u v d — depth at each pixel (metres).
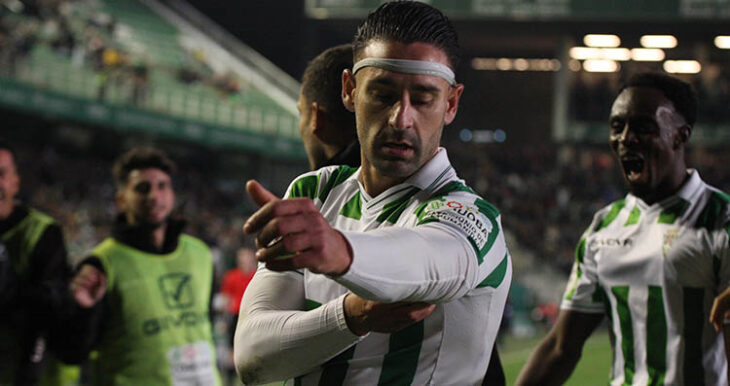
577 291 2.63
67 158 17.83
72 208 15.43
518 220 21.84
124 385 3.42
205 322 3.73
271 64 25.58
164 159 3.57
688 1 20.69
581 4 21.17
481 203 1.41
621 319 2.53
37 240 3.45
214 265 3.96
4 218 3.46
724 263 2.33
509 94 27.53
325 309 1.30
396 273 1.13
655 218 2.49
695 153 24.00
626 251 2.52
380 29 1.35
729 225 2.34
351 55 2.04
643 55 25.02
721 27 21.72
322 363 1.37
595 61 26.45
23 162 16.16
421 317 1.24
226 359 7.97
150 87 17.80
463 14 21.61
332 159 1.96
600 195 22.95
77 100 15.65
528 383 2.63
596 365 10.49
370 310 1.24
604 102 24.47
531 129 27.41
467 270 1.25
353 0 21.61
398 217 1.46
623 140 2.44
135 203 3.54
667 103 2.41
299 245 1.04
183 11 23.56
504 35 23.67
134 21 21.69
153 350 3.48
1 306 3.31
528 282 19.30
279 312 1.40
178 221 3.67
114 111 16.38
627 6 21.08
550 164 24.45
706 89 23.91
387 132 1.34
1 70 14.29
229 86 20.91
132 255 3.51
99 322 3.39
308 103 2.10
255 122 20.58
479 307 1.41
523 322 16.08
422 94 1.34
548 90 27.25
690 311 2.40
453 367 1.43
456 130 27.72
